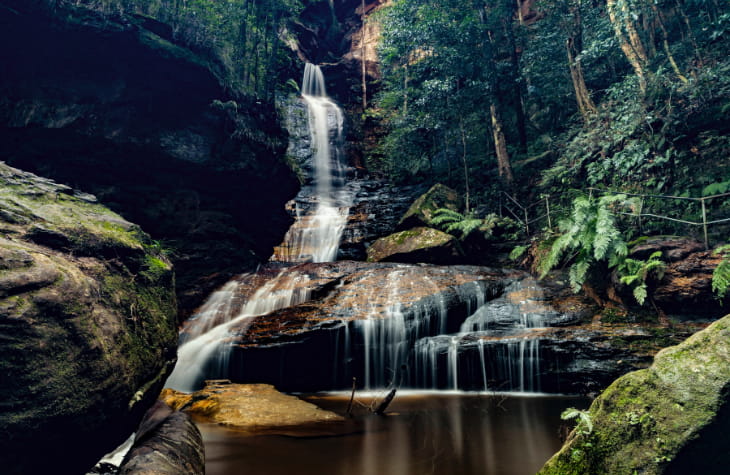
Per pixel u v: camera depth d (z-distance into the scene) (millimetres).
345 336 7504
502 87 15523
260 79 10797
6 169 3068
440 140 15812
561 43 12758
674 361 2020
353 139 20750
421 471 3127
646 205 8469
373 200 15852
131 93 7832
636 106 9023
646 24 10367
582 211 7590
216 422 4617
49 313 2084
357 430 4363
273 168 10969
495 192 12617
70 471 2230
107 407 2342
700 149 8227
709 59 9023
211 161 9289
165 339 3285
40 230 2586
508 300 8234
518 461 3352
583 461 2100
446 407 5609
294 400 5609
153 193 8836
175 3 8508
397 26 14352
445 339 7367
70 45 6957
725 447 1757
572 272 7516
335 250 13250
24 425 1834
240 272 10672
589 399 5953
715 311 6387
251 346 7418
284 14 12117
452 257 10781
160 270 3533
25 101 6828
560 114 13922
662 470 1843
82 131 7418
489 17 14297
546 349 6551
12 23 6293
